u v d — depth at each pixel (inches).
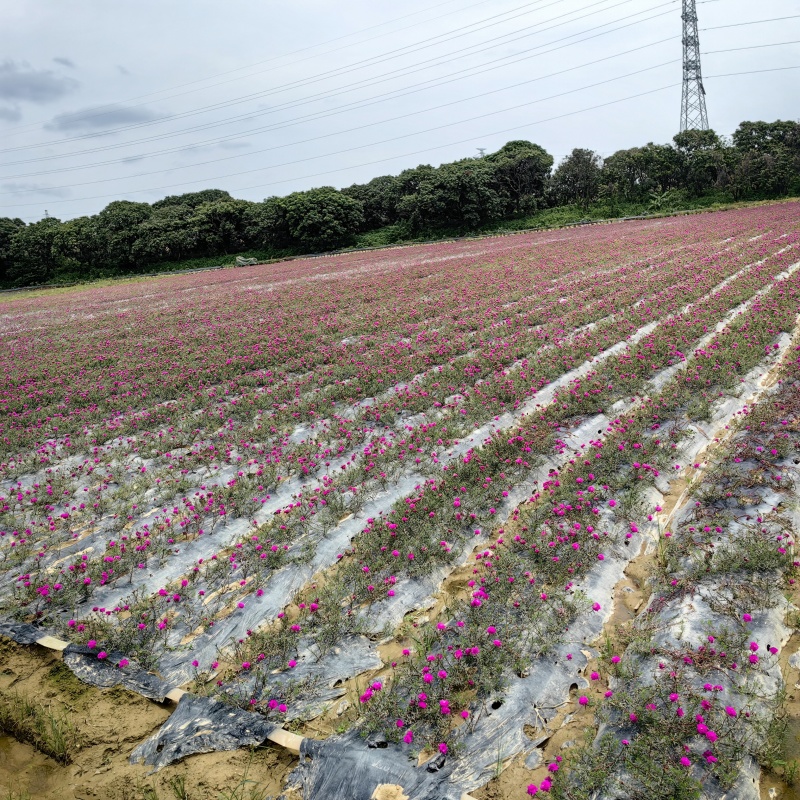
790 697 183.3
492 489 305.3
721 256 978.7
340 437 398.6
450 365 517.3
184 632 232.5
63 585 260.8
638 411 381.7
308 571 265.6
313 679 204.4
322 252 2677.2
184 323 915.4
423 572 252.5
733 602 215.9
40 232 2610.7
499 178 2815.0
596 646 211.5
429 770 166.1
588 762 162.4
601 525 272.1
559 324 630.5
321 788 163.8
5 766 185.2
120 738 189.8
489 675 194.7
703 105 2997.0
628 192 2662.4
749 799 153.9
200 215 2711.6
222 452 389.1
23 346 859.4
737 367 443.8
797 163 2423.7
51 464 405.1
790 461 305.4
